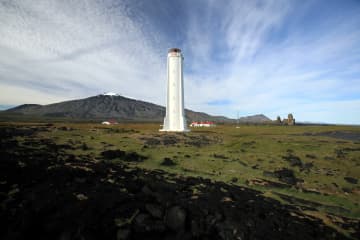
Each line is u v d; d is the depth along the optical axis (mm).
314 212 19734
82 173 18516
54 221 12344
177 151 37656
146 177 20969
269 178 29016
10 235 11039
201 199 17453
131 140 41562
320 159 39125
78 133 43500
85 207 13719
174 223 14133
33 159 20969
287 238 14422
